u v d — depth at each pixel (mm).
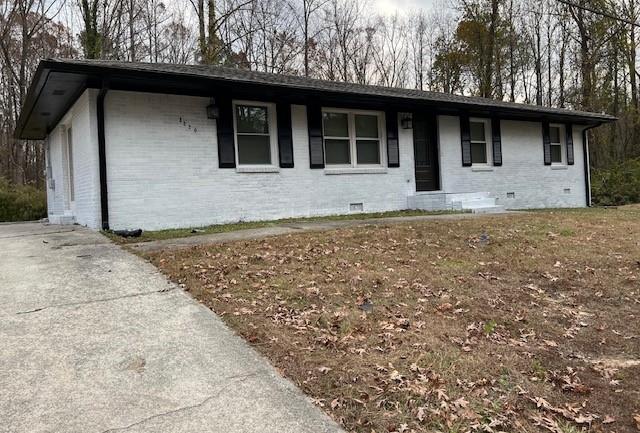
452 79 26953
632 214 10656
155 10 21000
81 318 3691
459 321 4066
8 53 19516
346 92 10094
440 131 12695
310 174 10453
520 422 2627
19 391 2613
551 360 3465
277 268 5254
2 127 22844
